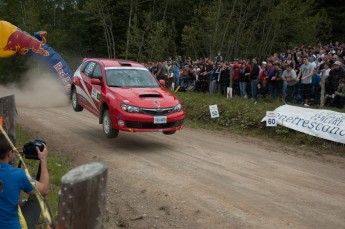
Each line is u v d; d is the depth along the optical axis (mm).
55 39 33281
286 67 13922
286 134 11188
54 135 11234
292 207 5938
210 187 6805
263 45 34062
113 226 5309
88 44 46031
